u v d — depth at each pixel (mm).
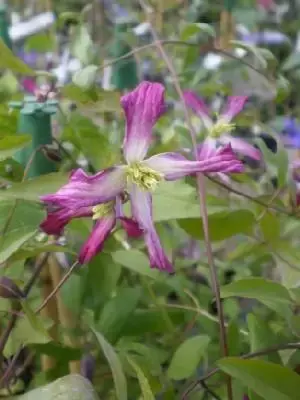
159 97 141
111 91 202
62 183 143
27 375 188
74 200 134
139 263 186
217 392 166
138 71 262
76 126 190
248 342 182
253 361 131
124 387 121
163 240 187
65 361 168
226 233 169
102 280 180
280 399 130
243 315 231
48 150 169
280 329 183
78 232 172
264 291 146
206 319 199
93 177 137
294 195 191
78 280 178
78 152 208
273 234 183
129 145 144
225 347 142
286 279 175
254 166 254
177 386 187
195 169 144
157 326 180
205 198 158
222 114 209
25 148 170
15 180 167
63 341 184
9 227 138
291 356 160
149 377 146
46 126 169
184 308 198
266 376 131
